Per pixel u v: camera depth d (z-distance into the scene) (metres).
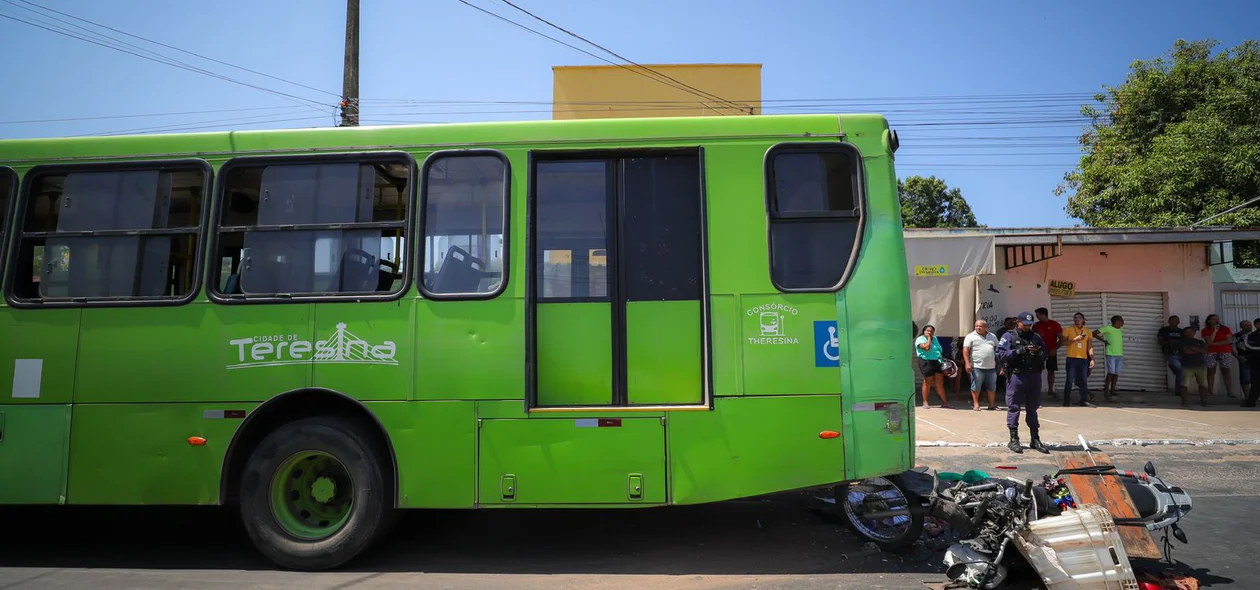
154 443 4.54
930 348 12.09
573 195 4.70
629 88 16.75
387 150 4.75
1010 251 14.00
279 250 4.69
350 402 4.55
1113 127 19.64
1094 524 3.81
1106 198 18.41
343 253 4.66
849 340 4.49
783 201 4.63
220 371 4.56
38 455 4.57
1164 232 12.63
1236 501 6.36
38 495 4.56
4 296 4.70
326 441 4.53
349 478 4.65
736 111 16.66
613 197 4.70
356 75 12.23
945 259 12.48
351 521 4.52
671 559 4.88
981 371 11.78
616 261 4.63
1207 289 13.95
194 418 4.54
